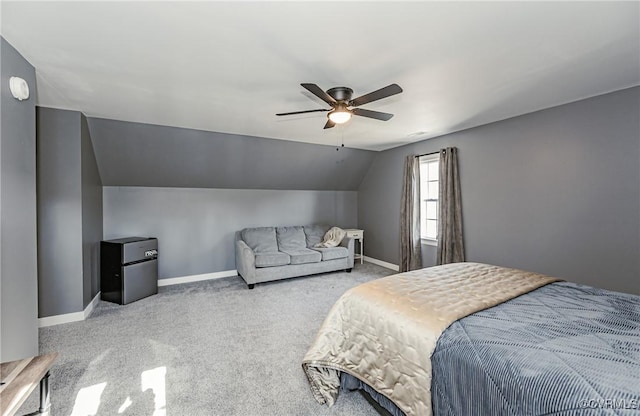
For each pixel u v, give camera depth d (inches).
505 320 58.8
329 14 60.9
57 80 93.0
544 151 124.7
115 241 148.3
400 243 195.6
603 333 52.3
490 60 81.7
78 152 122.6
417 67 85.9
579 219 114.5
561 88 102.1
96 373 85.0
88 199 134.0
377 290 77.6
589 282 112.0
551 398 38.8
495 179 143.9
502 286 79.3
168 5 57.7
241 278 189.5
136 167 161.2
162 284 175.9
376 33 68.2
